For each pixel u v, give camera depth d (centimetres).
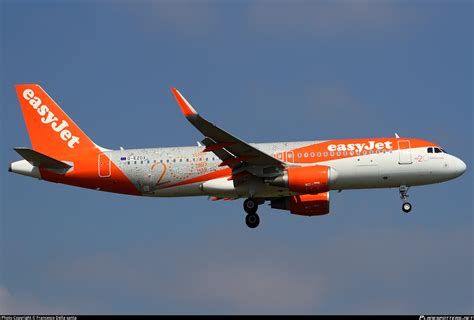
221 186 18712
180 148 19138
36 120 19638
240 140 17538
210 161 18850
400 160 18412
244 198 19288
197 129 17188
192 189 19025
